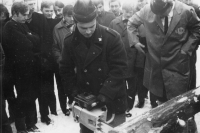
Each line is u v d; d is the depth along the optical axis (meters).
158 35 2.56
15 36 2.70
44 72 3.29
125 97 2.26
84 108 1.83
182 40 2.52
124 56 2.12
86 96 1.85
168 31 2.48
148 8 2.62
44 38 3.22
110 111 2.09
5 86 2.79
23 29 2.82
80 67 2.14
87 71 2.12
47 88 3.41
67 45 2.11
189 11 2.43
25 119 3.13
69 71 2.25
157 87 2.74
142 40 2.89
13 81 2.84
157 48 2.60
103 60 2.09
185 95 1.84
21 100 2.90
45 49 3.23
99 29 2.04
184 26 2.46
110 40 2.04
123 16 3.58
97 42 2.02
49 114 3.72
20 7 2.70
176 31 2.47
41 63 3.21
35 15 3.14
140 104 3.87
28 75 2.89
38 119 3.58
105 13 4.02
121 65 2.09
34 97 3.07
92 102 1.79
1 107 2.53
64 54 2.18
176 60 2.55
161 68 2.63
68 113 3.67
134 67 3.62
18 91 2.88
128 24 2.87
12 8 2.74
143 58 3.57
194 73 2.99
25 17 2.78
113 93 2.03
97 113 1.72
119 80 2.07
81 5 1.75
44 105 3.38
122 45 2.11
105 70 2.12
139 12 2.75
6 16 2.96
